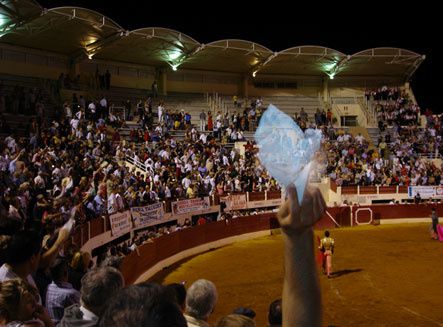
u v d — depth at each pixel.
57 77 35.84
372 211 33.62
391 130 41.69
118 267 6.06
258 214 29.33
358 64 44.31
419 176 35.56
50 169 18.97
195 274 19.45
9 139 20.89
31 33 31.78
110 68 39.56
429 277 18.34
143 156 27.77
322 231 30.91
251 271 19.77
